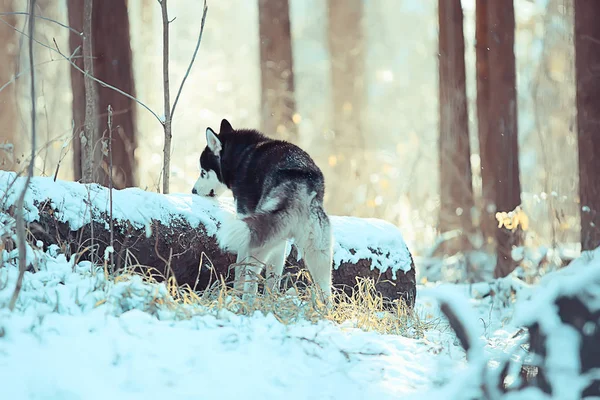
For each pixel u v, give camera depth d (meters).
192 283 6.97
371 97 31.22
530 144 22.45
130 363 4.57
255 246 6.48
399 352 5.54
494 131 12.83
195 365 4.68
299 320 5.95
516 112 12.85
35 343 4.61
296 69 32.53
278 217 6.64
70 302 5.21
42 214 6.11
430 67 32.12
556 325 4.19
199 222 7.01
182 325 5.17
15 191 6.06
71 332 4.79
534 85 22.61
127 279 5.77
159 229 6.70
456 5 14.43
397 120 29.67
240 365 4.77
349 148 19.94
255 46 31.30
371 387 4.84
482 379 4.36
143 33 23.94
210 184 8.03
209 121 22.19
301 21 34.75
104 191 6.65
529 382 4.40
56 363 4.39
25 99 20.38
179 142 19.16
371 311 6.75
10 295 5.16
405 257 8.34
